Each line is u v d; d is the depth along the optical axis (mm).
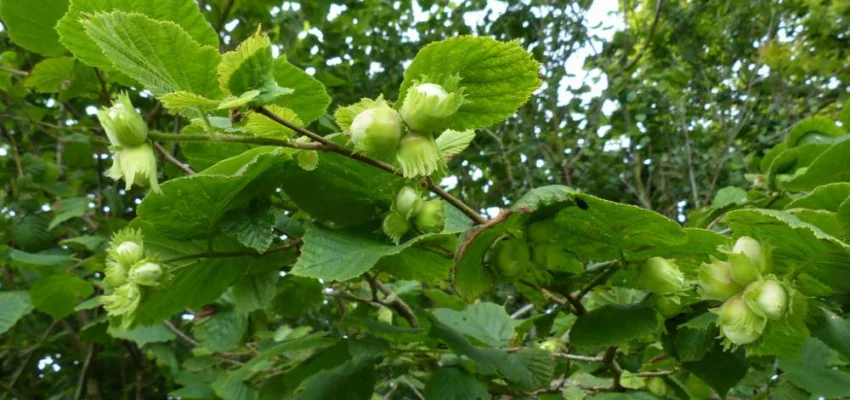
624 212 231
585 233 252
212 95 232
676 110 1137
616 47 1227
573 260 271
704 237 243
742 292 216
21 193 657
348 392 323
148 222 260
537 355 328
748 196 450
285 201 331
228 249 298
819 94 1160
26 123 755
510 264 250
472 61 238
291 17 828
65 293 567
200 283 295
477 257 250
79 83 443
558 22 1077
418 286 479
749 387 469
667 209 1035
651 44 1238
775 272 233
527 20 1067
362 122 213
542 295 296
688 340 271
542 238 248
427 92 212
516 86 245
